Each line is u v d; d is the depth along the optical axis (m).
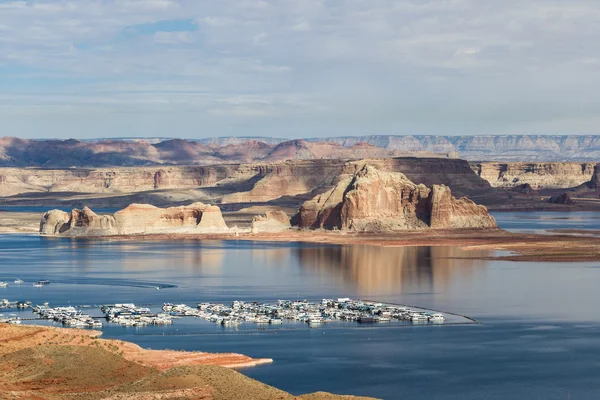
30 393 180.62
